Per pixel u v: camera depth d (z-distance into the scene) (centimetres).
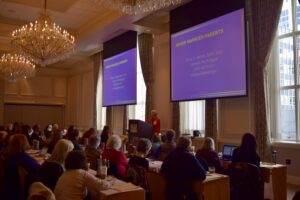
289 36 570
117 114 1054
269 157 549
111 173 355
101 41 978
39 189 154
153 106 862
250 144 358
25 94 1418
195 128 746
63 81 1520
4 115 1374
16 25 867
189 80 668
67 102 1520
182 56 691
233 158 367
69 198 244
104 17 790
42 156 504
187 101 702
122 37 926
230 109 639
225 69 584
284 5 582
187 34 680
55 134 548
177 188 305
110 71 986
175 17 718
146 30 820
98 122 1184
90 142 453
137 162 339
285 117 569
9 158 341
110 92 986
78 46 1023
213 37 613
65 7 761
